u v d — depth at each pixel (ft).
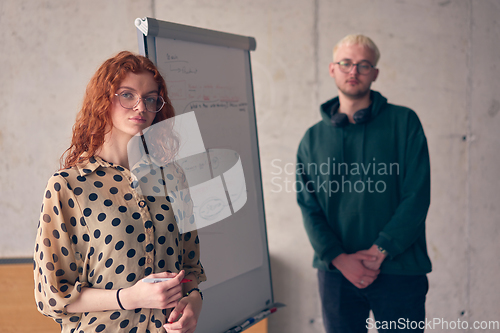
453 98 6.70
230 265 4.50
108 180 2.76
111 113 2.87
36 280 2.60
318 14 6.60
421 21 6.63
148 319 2.77
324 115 5.99
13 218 6.62
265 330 5.80
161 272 2.84
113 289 2.63
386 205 5.53
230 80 4.76
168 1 6.55
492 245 6.86
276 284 6.85
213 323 4.23
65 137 6.52
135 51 6.52
